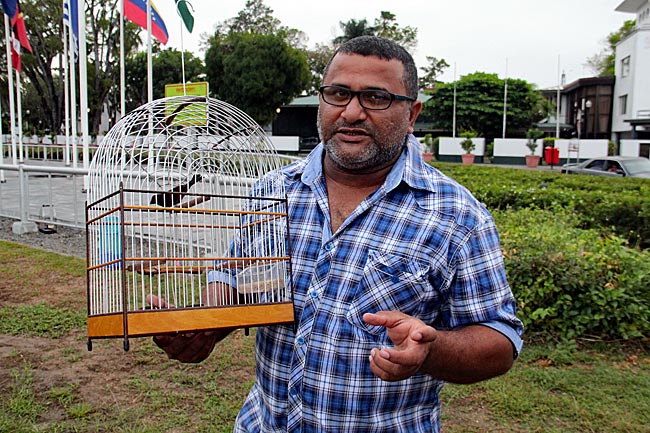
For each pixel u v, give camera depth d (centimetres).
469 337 161
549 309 473
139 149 188
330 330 166
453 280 169
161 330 150
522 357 445
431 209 169
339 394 165
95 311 177
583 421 357
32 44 3375
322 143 180
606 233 790
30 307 541
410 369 140
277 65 3612
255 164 202
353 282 167
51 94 3572
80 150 2427
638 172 1544
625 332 470
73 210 912
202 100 198
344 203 178
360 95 168
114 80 3988
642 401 380
